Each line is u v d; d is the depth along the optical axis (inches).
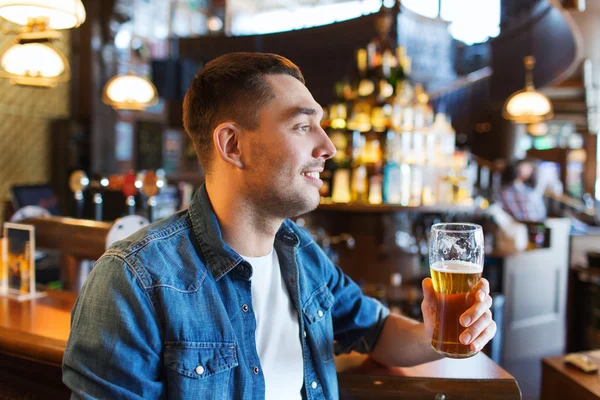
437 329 42.2
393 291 142.6
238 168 43.6
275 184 42.8
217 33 331.6
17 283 75.7
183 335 39.8
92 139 270.1
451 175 160.4
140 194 107.8
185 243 43.7
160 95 266.4
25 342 53.7
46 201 207.6
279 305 47.3
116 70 282.4
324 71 270.2
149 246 41.8
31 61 104.9
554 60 244.1
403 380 52.4
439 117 161.0
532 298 177.2
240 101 42.8
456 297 40.9
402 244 149.6
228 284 43.7
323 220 148.3
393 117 143.9
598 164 365.7
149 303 39.5
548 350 182.7
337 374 53.6
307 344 48.6
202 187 46.7
